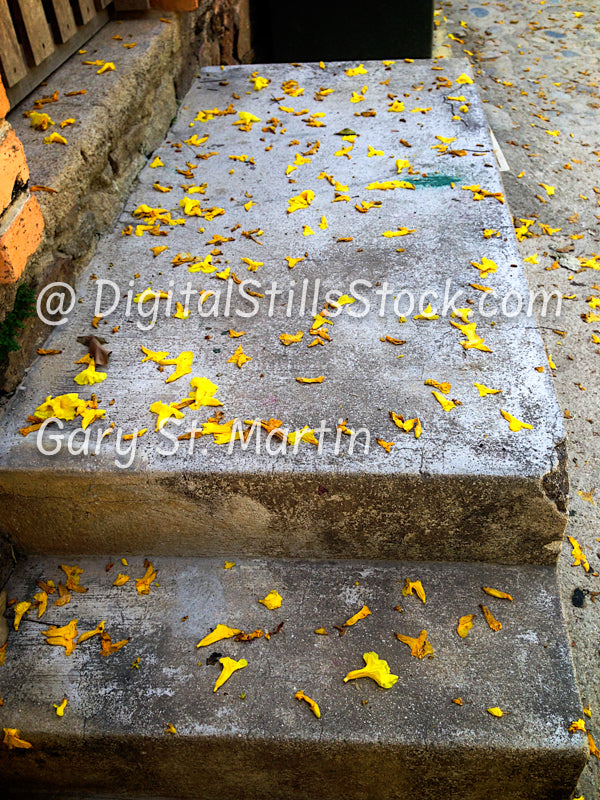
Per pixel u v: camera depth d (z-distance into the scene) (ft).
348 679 5.82
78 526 6.75
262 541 6.76
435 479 6.10
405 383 6.99
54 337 7.77
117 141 9.70
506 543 6.51
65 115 8.90
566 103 17.25
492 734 5.48
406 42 15.93
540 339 7.39
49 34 9.52
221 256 8.87
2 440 6.59
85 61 10.30
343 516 6.46
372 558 6.79
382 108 11.93
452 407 6.68
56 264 7.89
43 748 5.79
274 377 7.16
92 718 5.71
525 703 5.64
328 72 13.26
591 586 7.58
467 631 6.12
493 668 5.86
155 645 6.16
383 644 6.07
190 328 7.82
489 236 8.85
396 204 9.58
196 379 7.10
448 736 5.48
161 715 5.70
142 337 7.72
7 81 8.68
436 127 11.28
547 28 21.18
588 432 9.26
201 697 5.80
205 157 10.91
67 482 6.36
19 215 6.21
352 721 5.60
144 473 6.26
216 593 6.57
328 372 7.18
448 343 7.42
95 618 6.40
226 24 14.90
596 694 6.73
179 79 12.41
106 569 6.87
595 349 10.46
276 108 12.18
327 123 11.62
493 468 6.08
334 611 6.35
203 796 6.27
